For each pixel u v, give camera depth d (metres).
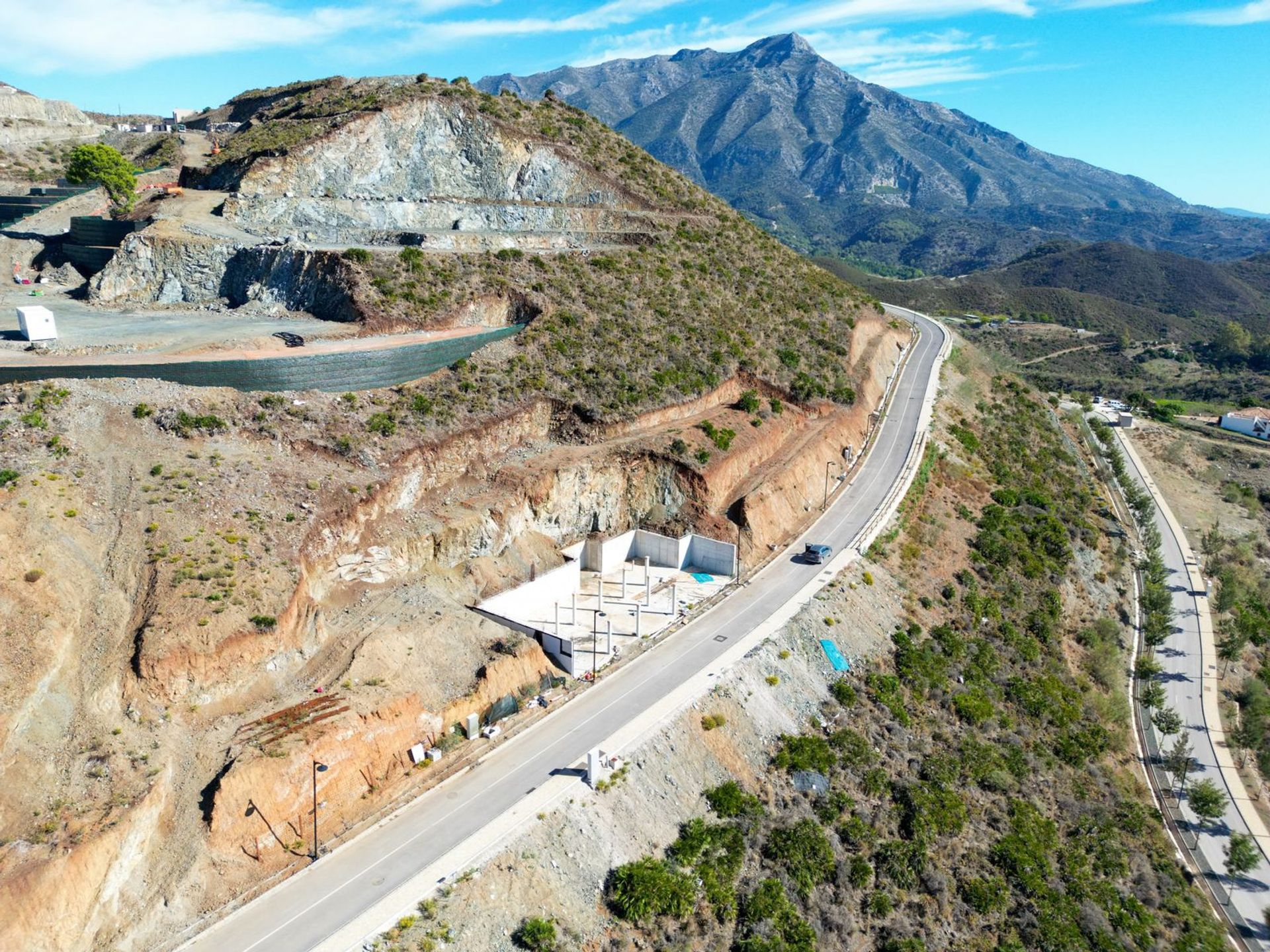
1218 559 86.31
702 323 79.56
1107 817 51.09
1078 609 71.94
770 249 103.19
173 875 31.09
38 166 106.44
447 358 61.03
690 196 103.06
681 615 55.34
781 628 54.19
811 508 71.06
